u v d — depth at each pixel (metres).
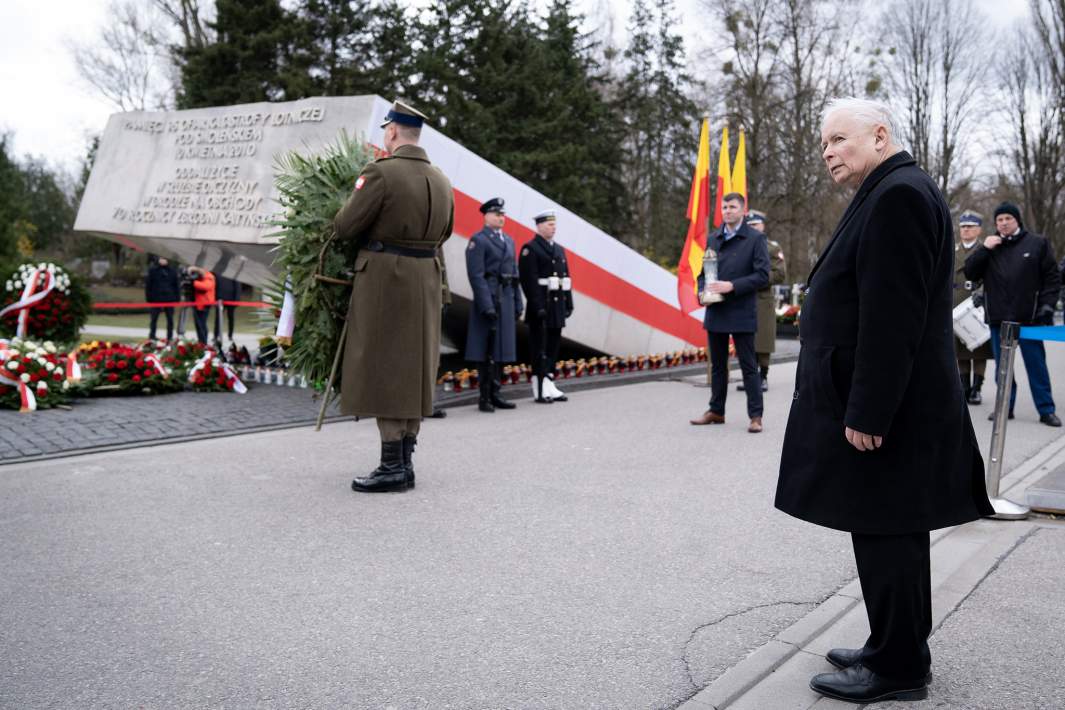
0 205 23.94
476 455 6.77
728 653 3.22
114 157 11.81
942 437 2.70
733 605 3.70
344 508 5.17
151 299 14.94
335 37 32.47
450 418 8.63
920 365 2.67
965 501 2.75
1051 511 5.01
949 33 38.09
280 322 5.65
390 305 5.38
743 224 8.11
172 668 3.09
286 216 5.70
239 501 5.29
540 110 35.22
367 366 5.38
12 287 10.62
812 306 2.85
